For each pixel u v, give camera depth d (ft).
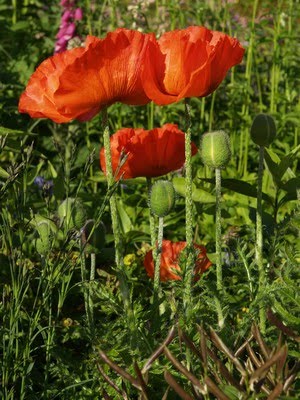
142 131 4.62
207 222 6.57
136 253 6.17
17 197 4.42
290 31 8.56
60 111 3.99
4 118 8.32
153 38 4.01
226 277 4.75
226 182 5.19
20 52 9.50
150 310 4.23
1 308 4.39
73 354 5.08
